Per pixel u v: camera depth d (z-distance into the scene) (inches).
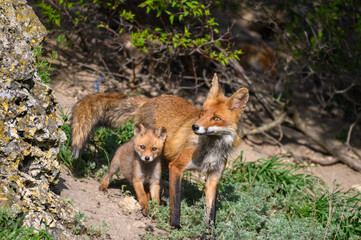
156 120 384.5
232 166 490.6
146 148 345.1
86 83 565.6
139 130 350.9
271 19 604.4
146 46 568.1
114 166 370.6
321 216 414.3
